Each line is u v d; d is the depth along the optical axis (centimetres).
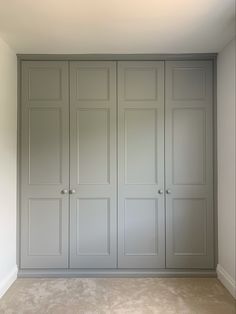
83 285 267
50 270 286
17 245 284
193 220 288
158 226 287
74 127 287
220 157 278
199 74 289
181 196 287
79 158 287
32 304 233
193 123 288
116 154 287
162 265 287
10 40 252
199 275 286
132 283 271
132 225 287
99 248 287
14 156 280
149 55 286
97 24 222
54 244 286
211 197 287
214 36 245
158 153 288
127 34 241
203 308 227
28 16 209
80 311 222
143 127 288
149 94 288
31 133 287
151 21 218
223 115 271
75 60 288
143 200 288
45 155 287
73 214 286
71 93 288
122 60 289
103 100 288
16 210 284
